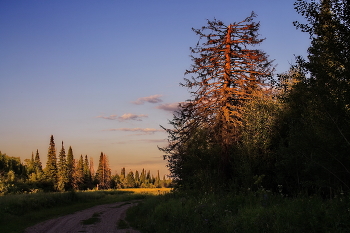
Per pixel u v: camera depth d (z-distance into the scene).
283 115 16.08
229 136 20.25
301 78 10.26
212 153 20.47
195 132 22.06
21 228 14.16
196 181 19.84
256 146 16.44
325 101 9.48
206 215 11.63
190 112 23.62
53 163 69.56
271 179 16.25
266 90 21.14
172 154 24.05
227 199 13.77
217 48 23.44
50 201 26.41
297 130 12.10
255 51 22.84
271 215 8.84
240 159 16.97
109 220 17.06
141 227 13.56
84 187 87.75
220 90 22.52
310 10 9.52
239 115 20.91
